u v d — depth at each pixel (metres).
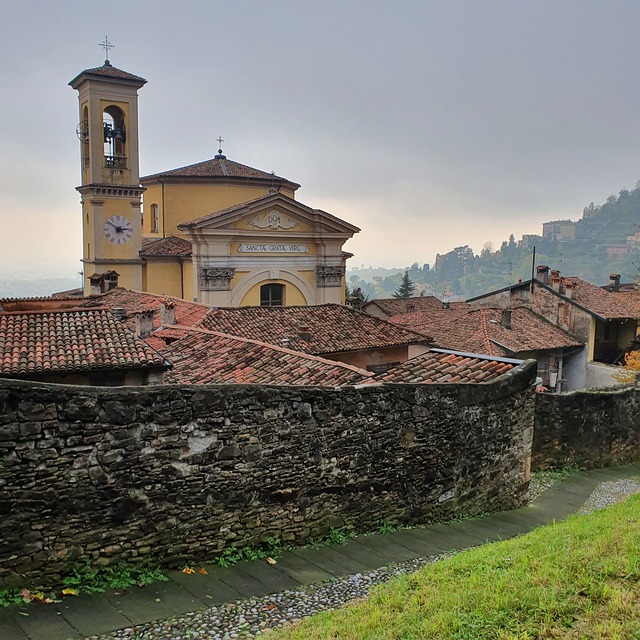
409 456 12.69
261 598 8.67
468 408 13.80
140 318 22.77
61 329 17.22
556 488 18.28
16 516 8.27
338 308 27.17
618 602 6.71
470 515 14.12
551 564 8.02
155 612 8.08
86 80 42.34
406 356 25.95
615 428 22.66
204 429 9.80
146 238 48.66
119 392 8.98
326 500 11.40
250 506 10.38
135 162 43.66
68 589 8.46
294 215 39.78
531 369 15.69
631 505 12.73
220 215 36.69
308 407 11.03
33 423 8.34
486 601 7.07
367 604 7.67
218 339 20.34
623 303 40.19
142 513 9.25
